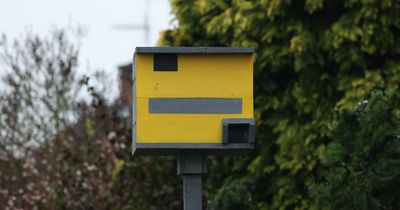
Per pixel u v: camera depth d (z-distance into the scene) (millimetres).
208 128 15250
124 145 26328
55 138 31594
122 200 26062
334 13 22531
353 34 21797
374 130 16438
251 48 15375
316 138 22031
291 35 22547
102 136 29859
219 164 24344
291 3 22453
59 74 34750
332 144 16844
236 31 22906
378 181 16203
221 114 15281
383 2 21719
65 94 34500
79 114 33969
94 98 29422
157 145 15164
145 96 15227
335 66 22391
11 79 34375
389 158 16406
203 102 15273
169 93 15258
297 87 22438
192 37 24359
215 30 23484
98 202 26375
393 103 16547
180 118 15234
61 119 33344
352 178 16438
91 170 27094
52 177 28719
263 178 23078
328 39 22062
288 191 22453
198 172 15391
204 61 15344
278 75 23109
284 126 22609
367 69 22203
